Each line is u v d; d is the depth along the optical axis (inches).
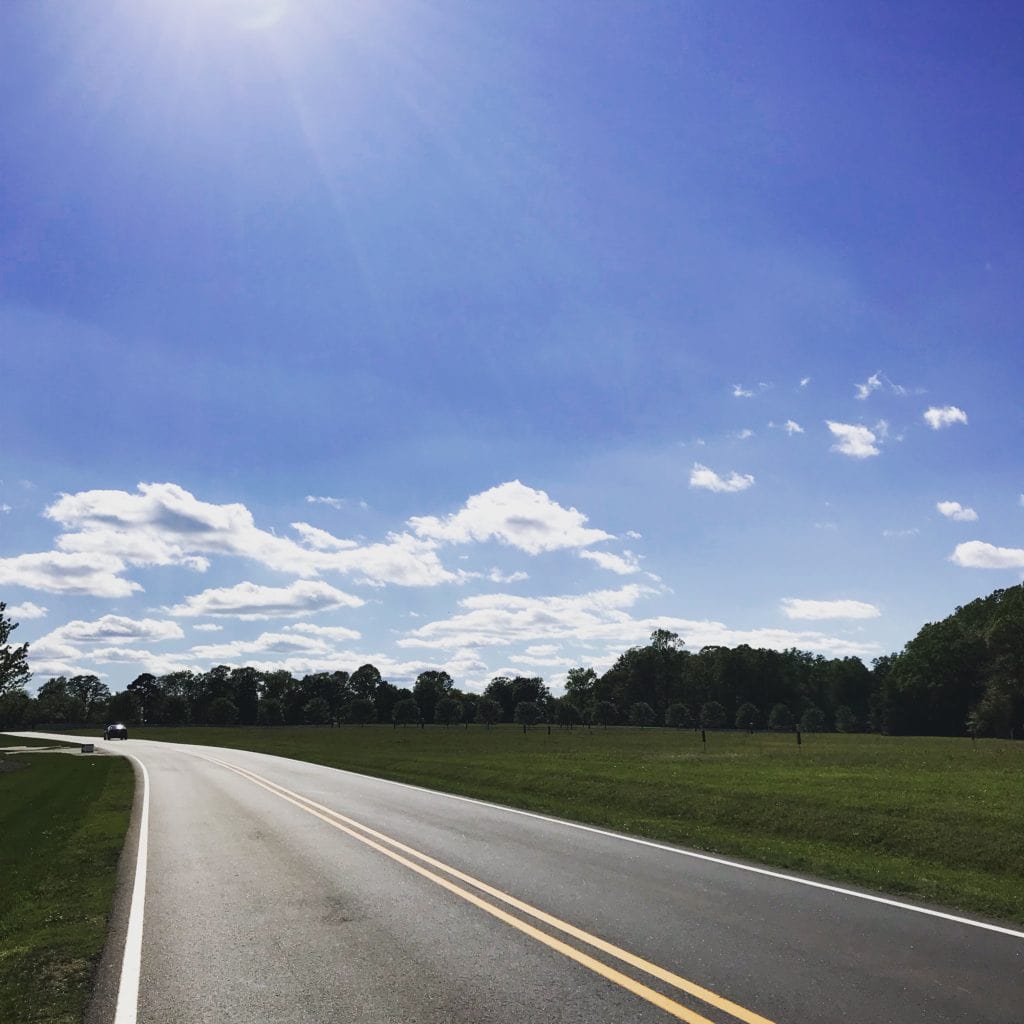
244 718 6678.2
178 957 285.0
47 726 6328.7
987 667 3408.0
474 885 395.9
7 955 296.8
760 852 489.1
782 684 5526.6
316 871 446.0
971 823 550.0
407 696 7111.2
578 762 1272.1
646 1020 211.6
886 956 268.2
